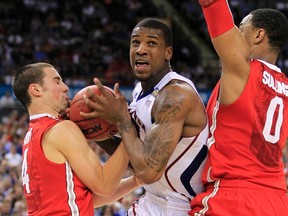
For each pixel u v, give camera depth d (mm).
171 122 8398
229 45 8148
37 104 9398
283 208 8430
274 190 8461
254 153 8391
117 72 46000
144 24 8977
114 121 8656
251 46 8867
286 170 25344
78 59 46969
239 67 8250
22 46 47094
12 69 43250
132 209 9797
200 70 48656
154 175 8289
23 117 29828
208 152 8773
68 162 8992
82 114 8828
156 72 8961
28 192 9234
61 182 8945
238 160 8398
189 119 8609
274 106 8516
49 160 8977
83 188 9086
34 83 9398
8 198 21156
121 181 10086
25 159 9297
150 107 8867
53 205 8953
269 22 8820
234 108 8352
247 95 8297
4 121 30781
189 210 9219
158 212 9414
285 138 8828
